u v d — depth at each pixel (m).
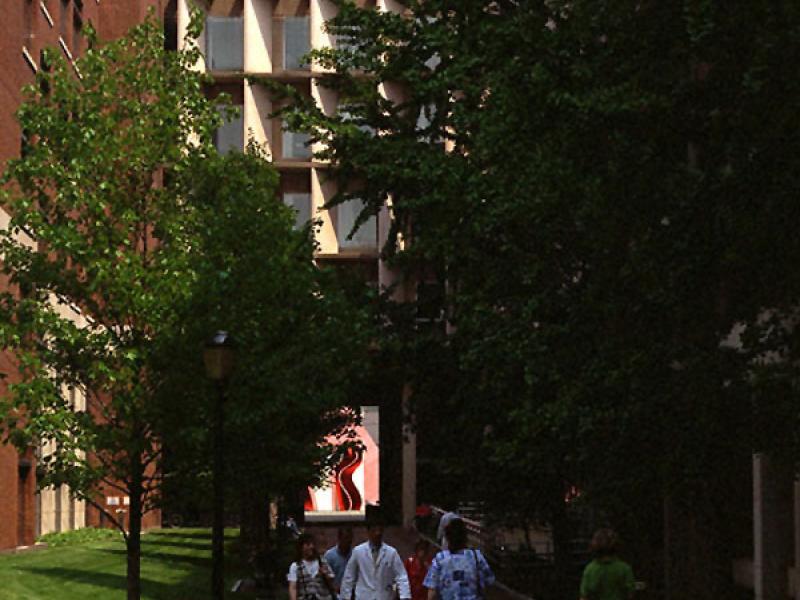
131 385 37.94
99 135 38.75
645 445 24.31
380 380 45.56
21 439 37.62
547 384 27.83
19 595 42.53
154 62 40.25
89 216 38.53
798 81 20.28
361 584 25.41
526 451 32.03
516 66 26.69
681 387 23.14
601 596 22.22
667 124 23.73
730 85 22.50
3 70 59.31
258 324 44.88
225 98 40.56
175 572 57.03
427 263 43.47
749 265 22.20
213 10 116.19
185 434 37.41
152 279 37.56
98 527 86.44
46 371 38.00
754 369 23.12
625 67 24.39
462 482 45.31
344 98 44.62
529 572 53.16
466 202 32.50
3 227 55.31
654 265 22.86
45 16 69.81
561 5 27.19
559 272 29.25
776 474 34.84
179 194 40.72
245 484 52.97
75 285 38.69
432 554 70.88
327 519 105.56
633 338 24.39
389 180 38.81
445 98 40.22
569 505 43.03
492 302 31.05
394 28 41.66
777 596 36.41
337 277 52.88
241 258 45.97
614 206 24.03
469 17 34.97
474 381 39.19
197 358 37.78
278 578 54.28
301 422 54.88
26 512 66.81
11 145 60.78
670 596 28.52
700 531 27.17
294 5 115.62
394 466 113.19
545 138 26.00
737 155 21.80
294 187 112.56
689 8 21.88
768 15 20.89
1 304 40.16
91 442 38.09
